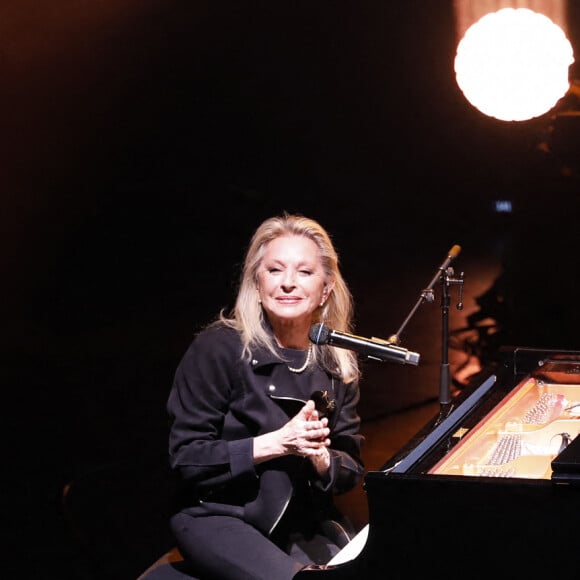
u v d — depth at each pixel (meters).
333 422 9.90
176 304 27.77
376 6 42.16
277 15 41.81
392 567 7.25
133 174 39.03
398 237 35.19
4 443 17.78
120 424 18.69
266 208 38.62
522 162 36.75
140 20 39.34
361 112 42.50
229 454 9.01
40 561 13.66
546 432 9.28
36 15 37.31
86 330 25.34
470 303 26.11
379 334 24.03
